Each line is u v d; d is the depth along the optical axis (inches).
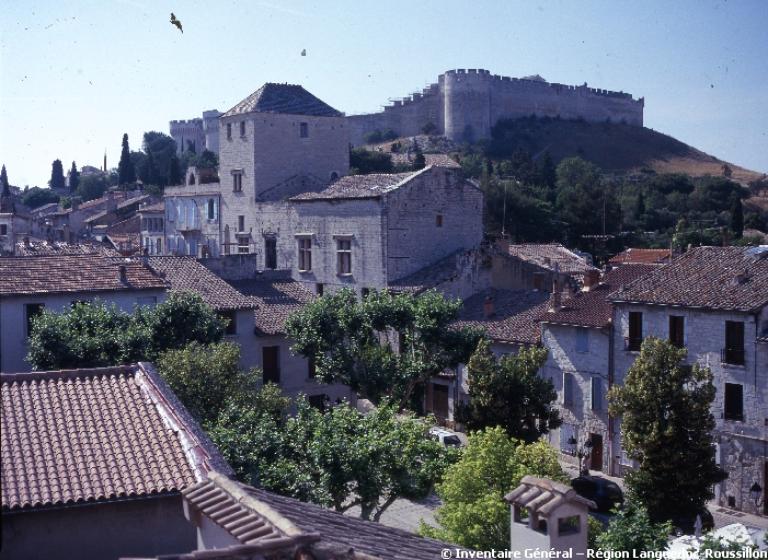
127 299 1888.5
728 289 1784.0
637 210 5088.6
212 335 1712.6
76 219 5506.9
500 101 7696.9
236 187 3292.3
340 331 1843.0
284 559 507.8
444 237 2672.2
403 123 7642.7
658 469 1453.0
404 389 1830.7
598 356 1974.7
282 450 1143.0
